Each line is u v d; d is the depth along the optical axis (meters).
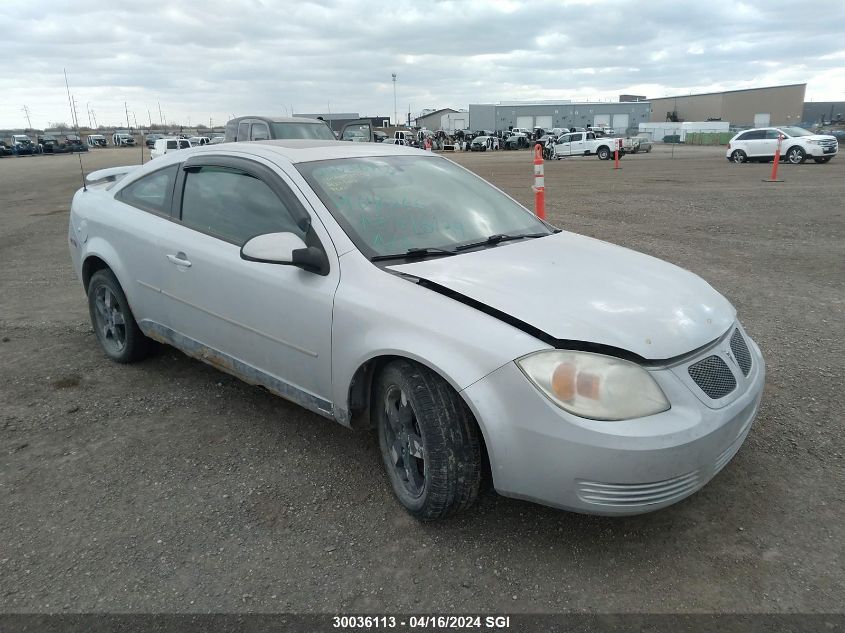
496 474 2.54
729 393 2.67
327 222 3.17
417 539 2.77
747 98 93.44
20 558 2.68
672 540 2.72
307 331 3.13
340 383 3.02
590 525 2.84
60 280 7.56
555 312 2.60
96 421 3.87
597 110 84.38
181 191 4.04
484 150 54.88
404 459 2.91
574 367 2.42
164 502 3.06
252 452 3.50
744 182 18.16
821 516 2.84
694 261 7.71
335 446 3.56
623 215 11.82
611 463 2.35
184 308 3.87
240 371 3.63
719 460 2.60
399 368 2.79
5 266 8.46
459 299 2.72
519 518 2.90
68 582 2.53
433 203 3.57
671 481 2.44
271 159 3.58
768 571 2.52
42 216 13.89
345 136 17.80
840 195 14.21
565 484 2.42
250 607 2.40
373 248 3.11
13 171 33.06
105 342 4.79
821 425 3.62
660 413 2.43
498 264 3.03
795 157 25.78
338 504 3.02
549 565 2.59
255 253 3.04
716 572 2.53
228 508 3.00
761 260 7.74
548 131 63.34
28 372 4.61
